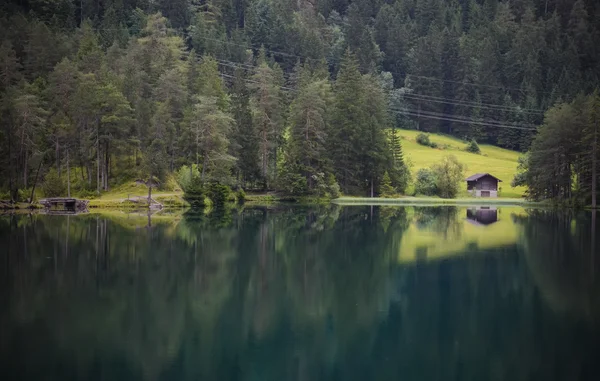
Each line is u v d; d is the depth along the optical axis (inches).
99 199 3171.8
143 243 1771.7
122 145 3304.6
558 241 1911.9
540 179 3745.1
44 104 3452.3
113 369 759.1
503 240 1931.6
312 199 3991.1
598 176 3383.4
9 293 1125.7
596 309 1051.3
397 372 766.5
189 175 3398.1
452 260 1551.4
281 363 792.9
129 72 4008.4
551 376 743.7
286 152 4269.2
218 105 4192.9
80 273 1321.4
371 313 1038.4
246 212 3058.6
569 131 3609.7
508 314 1024.2
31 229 2065.7
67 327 926.4
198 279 1290.6
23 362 773.9
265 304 1094.4
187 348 847.7
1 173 3073.3
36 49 4394.7
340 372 766.5
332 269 1424.7
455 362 794.8
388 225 2417.6
